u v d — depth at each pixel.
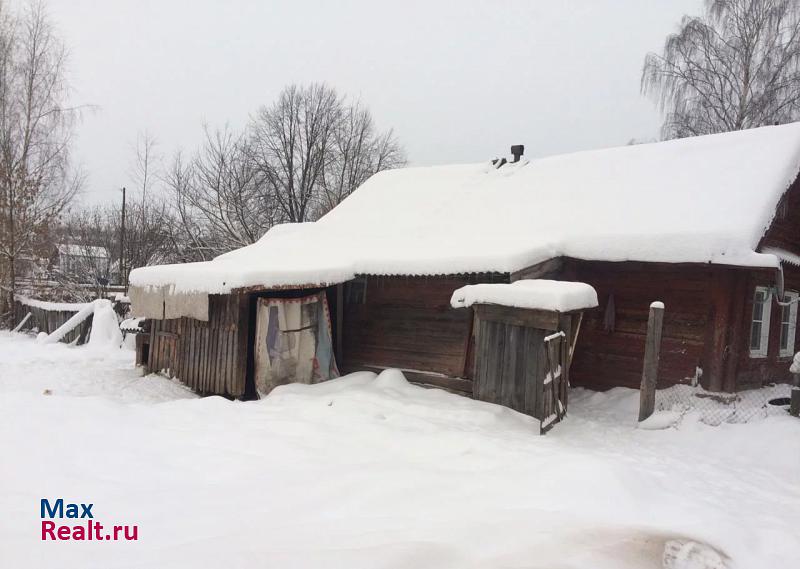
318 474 4.34
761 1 17.92
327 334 10.02
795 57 17.39
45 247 21.08
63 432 5.19
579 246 9.05
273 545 3.00
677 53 19.52
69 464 4.38
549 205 10.83
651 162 10.95
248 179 26.61
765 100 17.70
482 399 7.81
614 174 11.12
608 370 9.56
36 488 3.83
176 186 25.59
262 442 5.34
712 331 8.38
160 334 10.38
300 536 3.15
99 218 30.33
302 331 9.57
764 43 18.06
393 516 3.57
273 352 9.05
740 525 3.88
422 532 3.25
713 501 4.52
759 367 9.05
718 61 18.88
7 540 2.96
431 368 9.78
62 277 22.17
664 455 6.12
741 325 8.43
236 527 3.31
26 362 11.93
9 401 6.23
